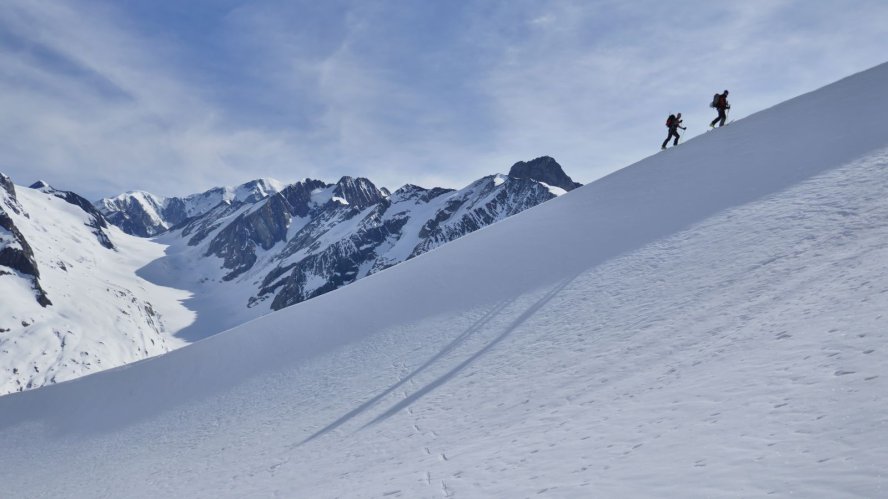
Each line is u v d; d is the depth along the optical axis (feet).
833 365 19.43
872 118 77.51
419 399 57.21
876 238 39.55
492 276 99.19
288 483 44.09
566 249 93.04
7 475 102.22
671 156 115.03
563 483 19.16
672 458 17.22
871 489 10.53
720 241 61.98
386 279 132.77
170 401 115.24
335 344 104.37
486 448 31.50
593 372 40.88
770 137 92.22
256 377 106.01
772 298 36.68
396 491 28.30
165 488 60.90
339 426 60.03
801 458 13.51
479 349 67.00
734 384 22.45
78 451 104.83
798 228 53.21
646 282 61.16
